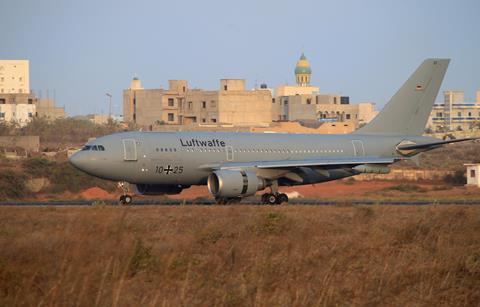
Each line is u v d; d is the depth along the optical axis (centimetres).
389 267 10431
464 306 9031
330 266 10262
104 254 10331
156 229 14350
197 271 10006
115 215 14738
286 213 16812
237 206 18988
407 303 8988
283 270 10025
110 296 8469
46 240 11475
